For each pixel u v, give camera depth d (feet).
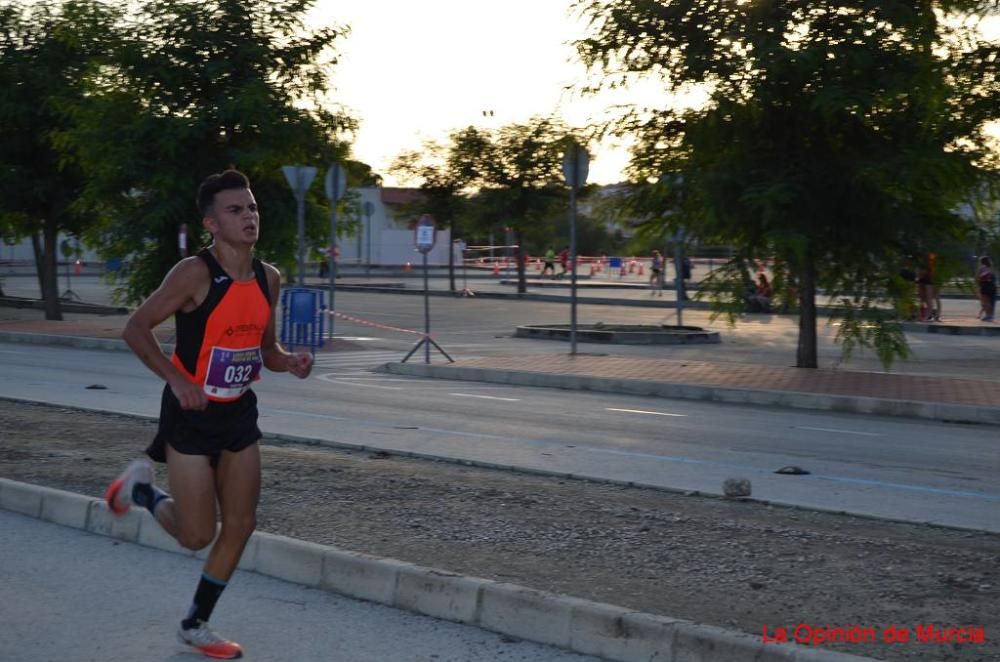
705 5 59.62
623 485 29.91
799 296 66.49
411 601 19.62
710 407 52.70
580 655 17.52
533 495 28.14
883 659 16.40
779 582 20.39
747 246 62.54
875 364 76.79
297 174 79.10
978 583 20.49
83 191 94.58
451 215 158.10
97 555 22.89
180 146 83.46
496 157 152.05
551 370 63.16
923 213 61.21
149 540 23.66
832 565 21.62
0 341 86.69
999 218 61.62
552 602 18.01
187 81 85.81
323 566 20.85
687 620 17.75
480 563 21.45
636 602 19.01
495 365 65.67
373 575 20.16
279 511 25.67
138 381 57.47
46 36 98.02
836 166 59.62
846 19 58.18
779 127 61.11
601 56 62.69
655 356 80.38
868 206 59.31
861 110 55.52
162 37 85.87
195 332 16.05
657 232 66.33
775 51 56.29
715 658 16.42
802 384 57.36
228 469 16.70
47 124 97.04
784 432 44.09
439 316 118.21
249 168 84.89
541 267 241.76
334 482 29.30
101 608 19.40
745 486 28.66
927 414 50.01
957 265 60.59
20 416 40.73
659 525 24.89
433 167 156.66
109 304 129.49
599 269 240.73
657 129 64.59
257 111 83.76
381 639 18.04
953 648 16.92
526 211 153.69
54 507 25.70
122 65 84.43
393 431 41.22
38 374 60.29
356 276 208.85
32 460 31.42
